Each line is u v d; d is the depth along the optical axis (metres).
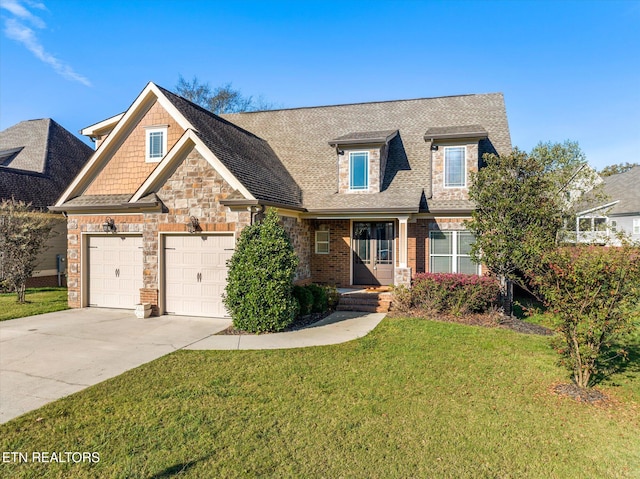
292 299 10.80
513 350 8.53
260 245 10.51
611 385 6.71
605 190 33.97
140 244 13.44
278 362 7.78
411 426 5.20
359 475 4.14
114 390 6.41
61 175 23.39
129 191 14.01
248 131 18.92
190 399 6.04
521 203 10.84
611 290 6.12
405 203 13.34
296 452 4.57
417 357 8.03
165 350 8.69
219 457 4.47
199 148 11.85
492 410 5.70
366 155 15.02
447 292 12.05
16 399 6.08
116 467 4.29
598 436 5.03
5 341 9.44
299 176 16.47
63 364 7.74
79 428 5.15
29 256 15.25
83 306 13.92
